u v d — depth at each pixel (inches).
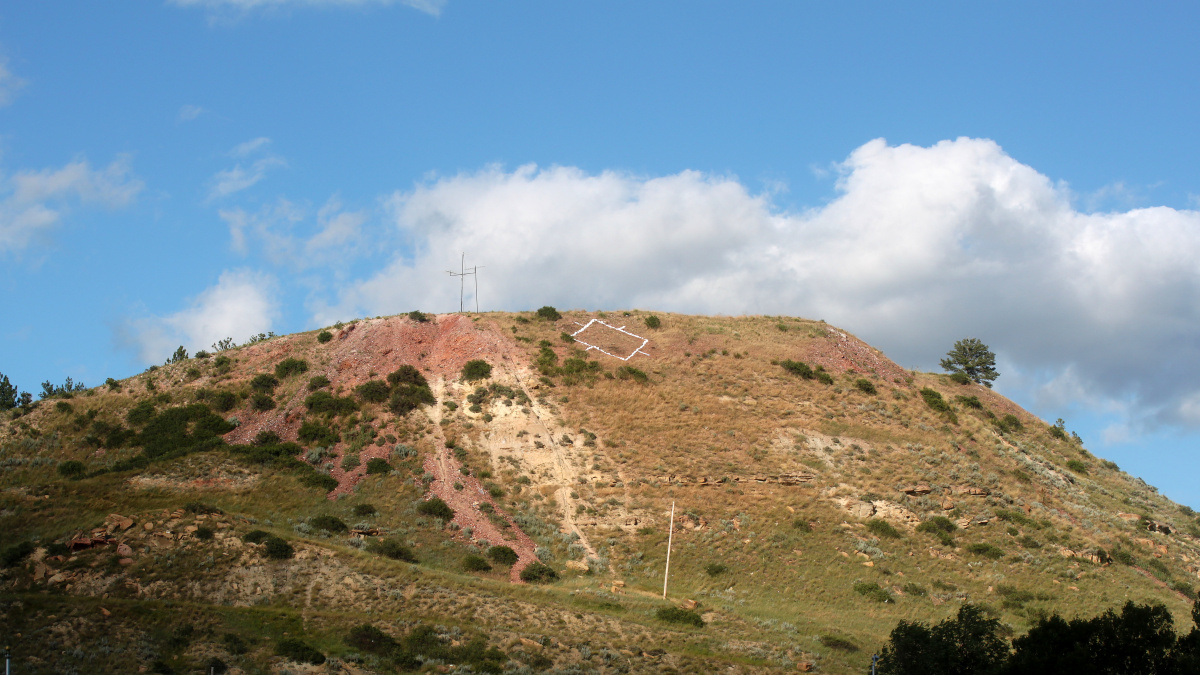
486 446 2753.4
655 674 1587.1
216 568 1807.3
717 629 1860.2
